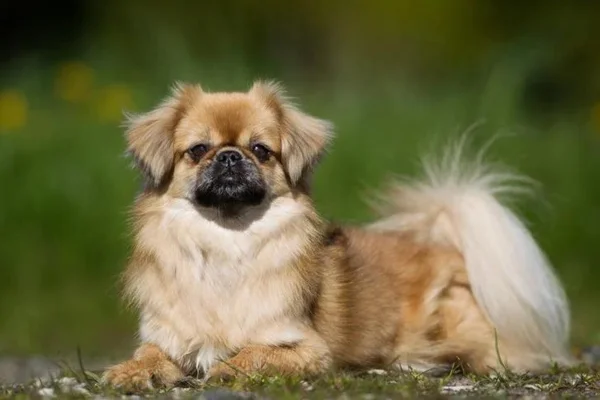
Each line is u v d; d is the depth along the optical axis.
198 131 10.79
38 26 30.55
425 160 15.34
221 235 10.45
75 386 9.92
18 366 14.00
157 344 10.43
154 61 25.52
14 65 28.03
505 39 32.69
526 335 11.96
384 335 11.42
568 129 23.44
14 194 20.36
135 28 28.36
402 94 23.92
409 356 11.56
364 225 13.57
